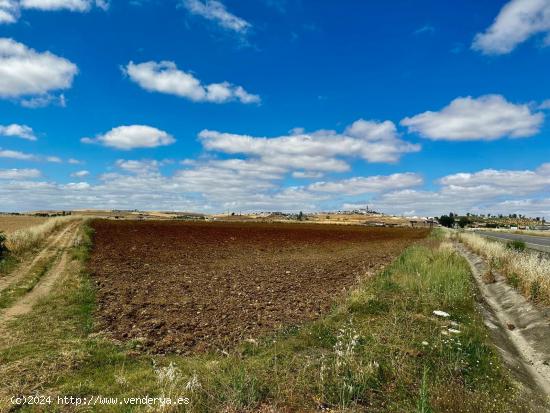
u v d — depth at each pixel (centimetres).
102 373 732
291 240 5266
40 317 1145
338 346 848
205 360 815
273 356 809
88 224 6097
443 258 2184
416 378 729
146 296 1495
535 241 4141
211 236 5403
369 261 2739
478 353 873
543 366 915
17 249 2458
